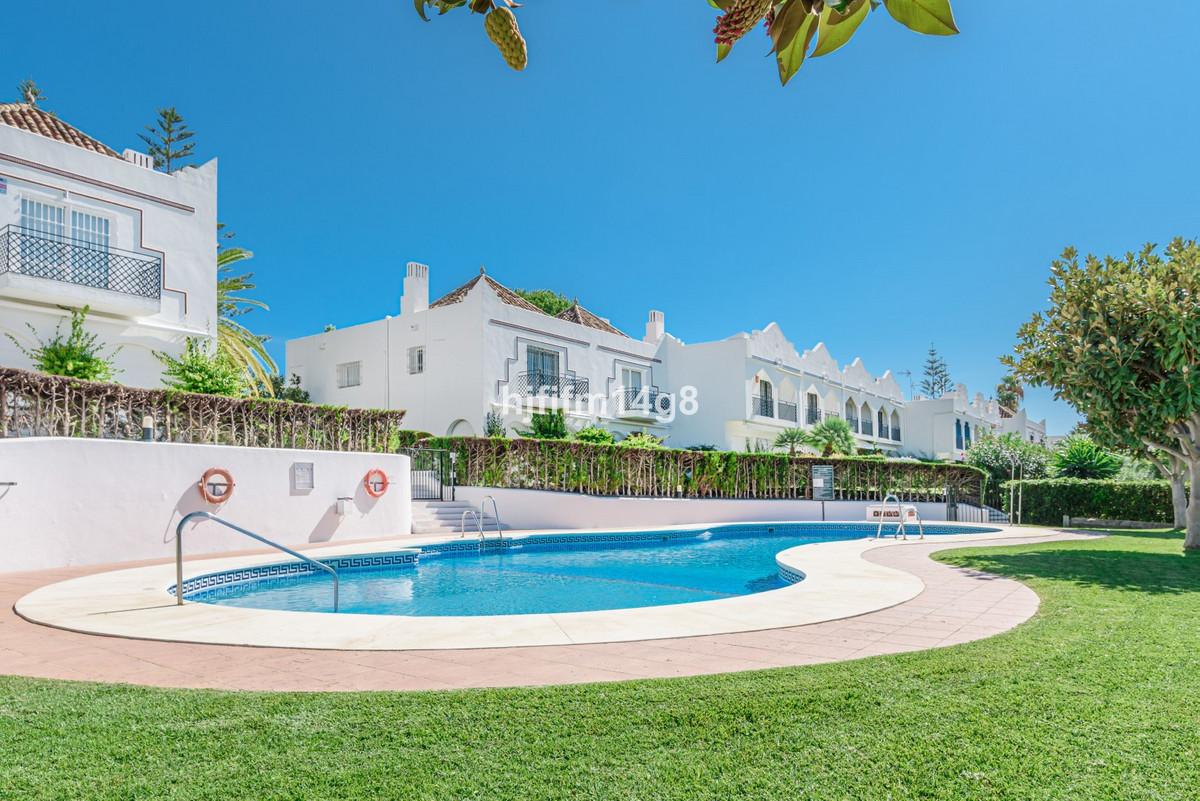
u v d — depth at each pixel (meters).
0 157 14.74
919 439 47.47
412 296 26.42
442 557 14.57
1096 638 5.54
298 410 15.20
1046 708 3.75
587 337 28.05
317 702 3.90
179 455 12.52
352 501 15.39
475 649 5.30
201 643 5.52
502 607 9.34
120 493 11.61
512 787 2.83
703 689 4.12
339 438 16.00
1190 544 13.30
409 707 3.80
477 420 23.36
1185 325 11.77
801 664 4.80
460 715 3.67
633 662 4.90
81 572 10.18
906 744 3.25
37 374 11.07
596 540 17.12
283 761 3.08
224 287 25.89
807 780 2.88
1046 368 13.91
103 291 15.73
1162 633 5.72
